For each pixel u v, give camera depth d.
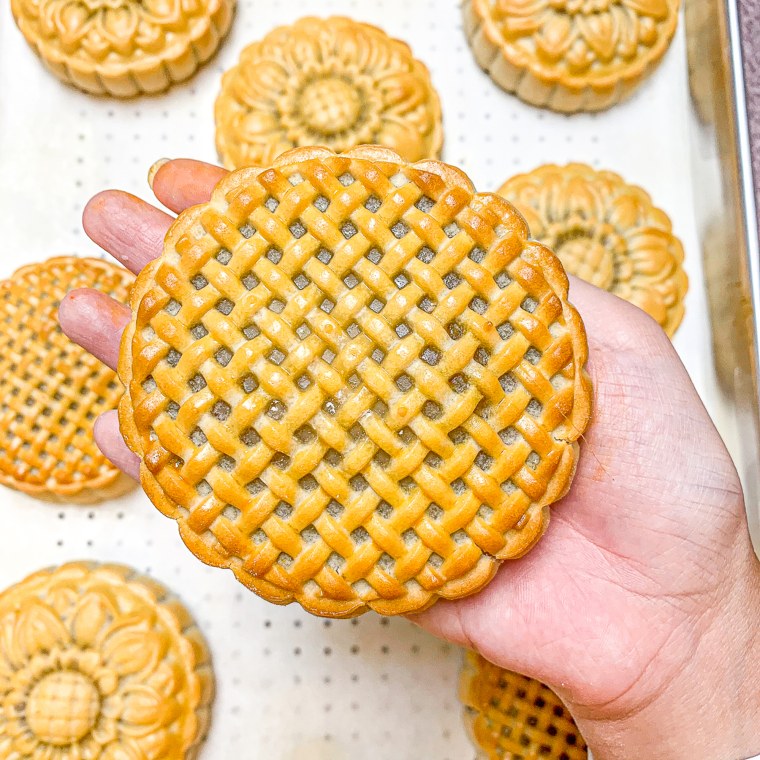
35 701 0.32
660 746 0.29
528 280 0.26
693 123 0.39
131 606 0.34
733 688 0.29
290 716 0.35
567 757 0.33
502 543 0.26
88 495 0.36
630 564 0.30
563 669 0.29
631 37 0.37
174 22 0.37
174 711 0.33
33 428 0.35
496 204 0.27
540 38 0.37
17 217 0.39
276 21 0.40
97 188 0.39
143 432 0.26
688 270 0.38
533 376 0.26
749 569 0.30
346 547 0.26
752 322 0.34
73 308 0.31
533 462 0.26
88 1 0.37
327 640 0.36
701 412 0.30
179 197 0.33
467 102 0.40
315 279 0.26
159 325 0.26
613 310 0.31
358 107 0.37
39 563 0.37
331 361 0.26
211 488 0.26
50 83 0.40
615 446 0.29
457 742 0.35
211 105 0.40
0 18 0.39
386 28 0.40
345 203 0.26
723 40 0.36
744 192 0.34
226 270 0.26
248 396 0.26
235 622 0.36
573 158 0.40
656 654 0.29
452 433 0.26
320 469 0.26
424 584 0.26
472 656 0.35
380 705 0.36
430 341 0.26
